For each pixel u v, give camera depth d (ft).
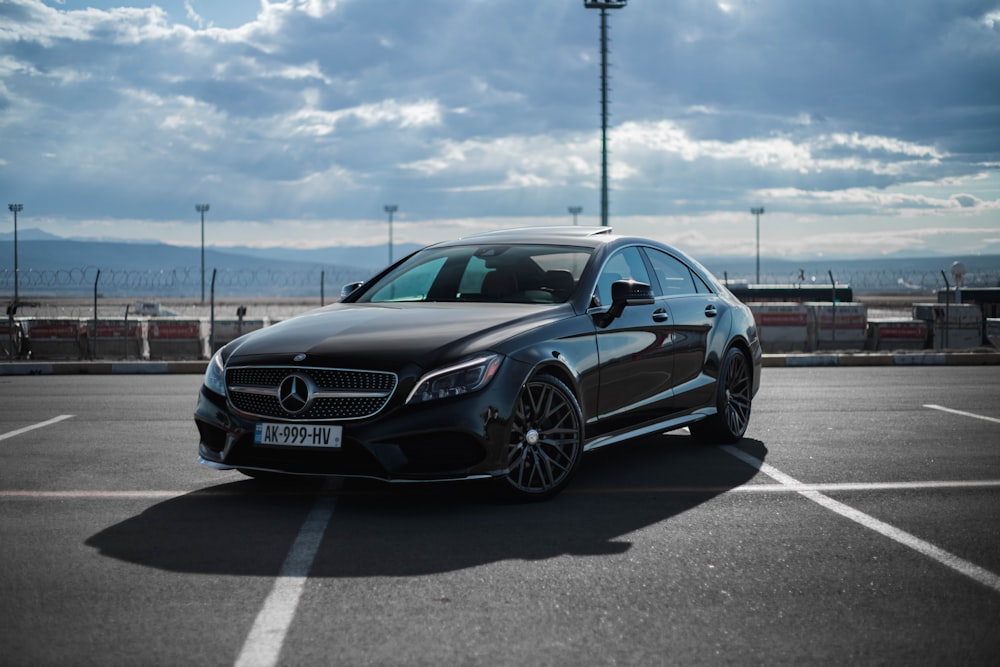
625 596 11.80
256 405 16.49
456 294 19.62
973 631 10.61
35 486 18.48
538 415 17.20
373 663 9.69
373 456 15.58
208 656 9.87
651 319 20.58
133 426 27.17
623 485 18.63
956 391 36.22
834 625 10.79
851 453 22.17
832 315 72.33
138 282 83.87
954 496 17.48
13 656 9.86
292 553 13.71
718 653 9.96
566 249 20.49
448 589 12.07
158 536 14.66
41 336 66.23
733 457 21.75
